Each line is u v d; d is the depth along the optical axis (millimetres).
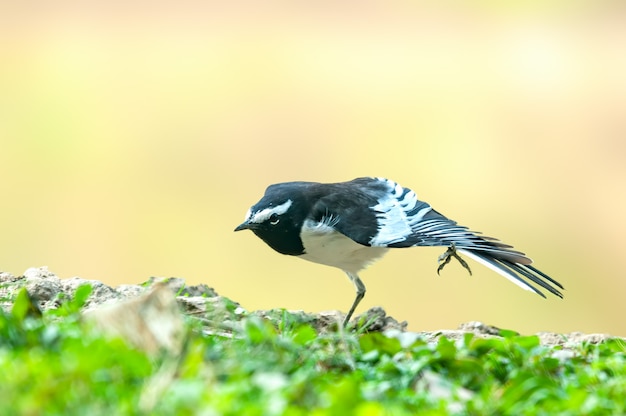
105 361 7863
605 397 8570
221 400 7242
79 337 8523
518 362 9789
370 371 9258
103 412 7191
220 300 11945
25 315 9797
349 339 9875
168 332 8352
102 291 12836
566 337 12758
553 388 8711
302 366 9109
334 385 8297
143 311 8531
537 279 13508
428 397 8344
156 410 7230
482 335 12922
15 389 7312
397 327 12883
